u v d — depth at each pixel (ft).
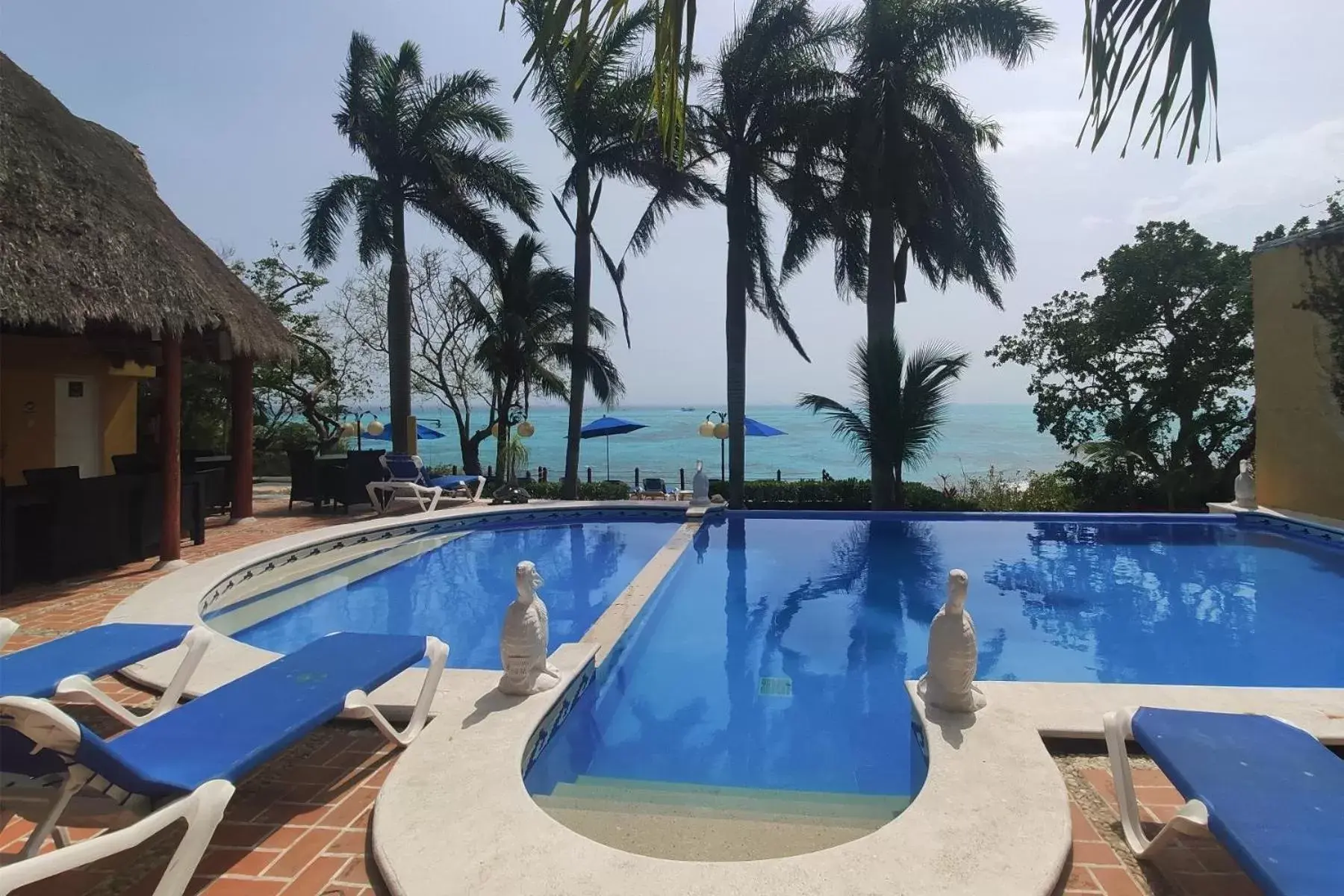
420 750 10.08
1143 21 5.49
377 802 8.81
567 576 29.48
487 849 7.90
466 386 75.10
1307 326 36.60
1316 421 36.29
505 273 64.13
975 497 54.19
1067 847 7.95
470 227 57.47
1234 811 7.07
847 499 56.95
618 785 12.22
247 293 34.68
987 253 48.39
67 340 36.63
